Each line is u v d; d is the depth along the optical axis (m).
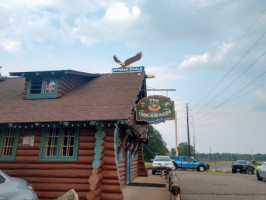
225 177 18.70
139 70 13.91
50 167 8.23
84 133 8.47
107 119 7.80
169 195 9.16
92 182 7.41
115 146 8.49
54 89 10.66
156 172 23.03
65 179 8.02
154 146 66.62
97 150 7.91
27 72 10.67
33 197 5.39
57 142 8.59
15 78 14.68
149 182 13.09
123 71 14.07
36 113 8.94
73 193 6.42
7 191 5.07
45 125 8.48
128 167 12.64
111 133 8.49
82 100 9.88
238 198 9.40
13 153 8.64
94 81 12.66
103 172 8.07
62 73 10.69
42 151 8.52
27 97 10.65
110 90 10.88
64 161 8.23
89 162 8.09
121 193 7.79
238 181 15.80
